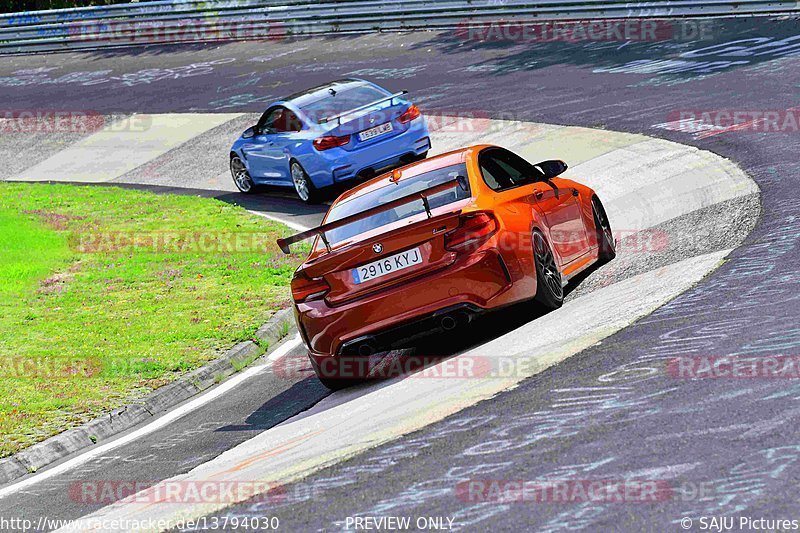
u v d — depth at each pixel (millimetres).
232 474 14852
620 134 38906
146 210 44688
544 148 40062
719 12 53406
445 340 20562
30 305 31031
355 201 20547
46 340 26891
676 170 32312
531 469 11516
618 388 13648
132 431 20484
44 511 15688
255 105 59875
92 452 19375
